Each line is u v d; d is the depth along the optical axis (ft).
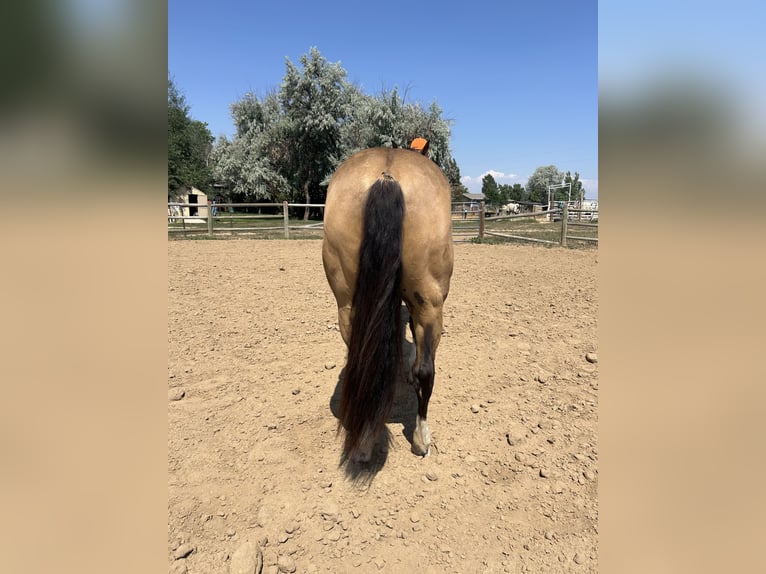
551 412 9.94
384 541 6.54
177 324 15.94
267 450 8.63
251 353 13.47
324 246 7.58
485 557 6.23
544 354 13.12
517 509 7.12
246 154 110.63
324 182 101.50
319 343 14.30
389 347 6.69
